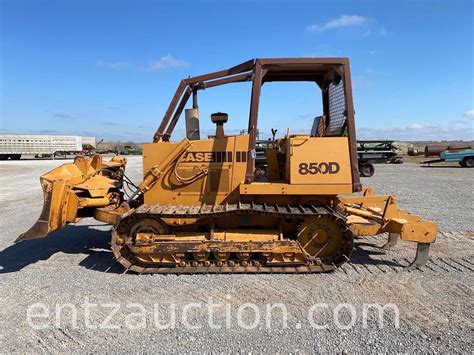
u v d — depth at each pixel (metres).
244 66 5.03
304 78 5.84
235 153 5.04
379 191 12.76
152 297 4.09
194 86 5.41
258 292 4.20
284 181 5.25
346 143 4.84
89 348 3.11
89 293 4.21
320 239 4.92
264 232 4.95
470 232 6.86
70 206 4.98
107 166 6.39
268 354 3.00
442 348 3.07
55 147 39.56
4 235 6.96
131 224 4.91
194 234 4.97
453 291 4.22
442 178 17.47
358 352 3.02
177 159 5.10
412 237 4.84
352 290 4.25
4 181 17.05
